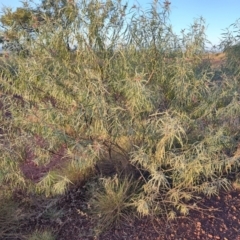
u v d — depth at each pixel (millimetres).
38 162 4004
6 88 3822
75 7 3627
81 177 4215
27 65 3670
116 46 3742
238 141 3965
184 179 3662
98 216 3566
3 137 4000
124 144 3992
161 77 3836
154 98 3566
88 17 3684
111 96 3723
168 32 3881
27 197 3928
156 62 3832
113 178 3963
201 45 3871
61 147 4008
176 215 3590
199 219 3543
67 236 3457
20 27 3742
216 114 3762
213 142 3535
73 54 3811
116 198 3604
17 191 4027
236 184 4012
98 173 4254
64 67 3713
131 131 3635
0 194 3756
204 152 3447
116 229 3482
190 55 3814
